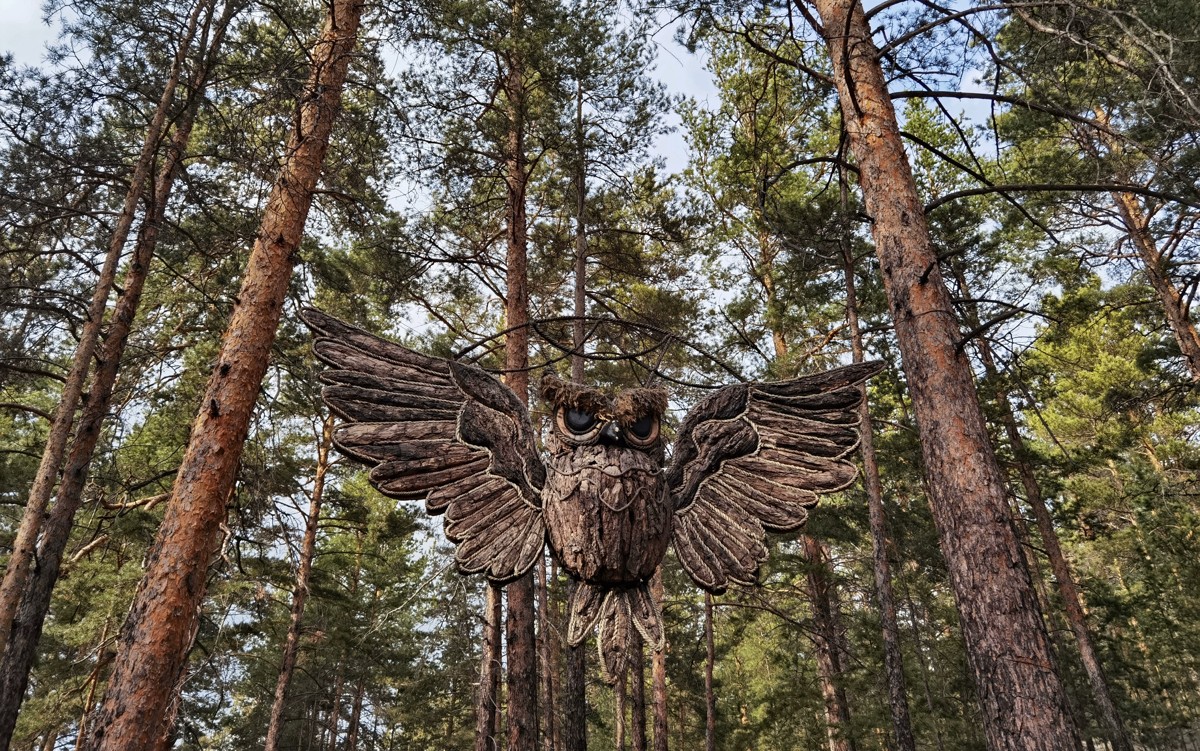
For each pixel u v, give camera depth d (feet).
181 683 28.02
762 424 14.48
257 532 34.81
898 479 47.19
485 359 45.44
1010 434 44.98
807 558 46.37
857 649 47.50
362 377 13.50
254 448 34.99
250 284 22.91
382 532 59.31
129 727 17.02
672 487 13.58
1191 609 53.93
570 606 12.44
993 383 42.80
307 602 54.19
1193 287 39.47
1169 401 46.39
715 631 63.93
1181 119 18.24
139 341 36.78
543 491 12.89
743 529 13.48
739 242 50.72
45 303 29.78
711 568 13.05
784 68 36.19
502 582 12.42
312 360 36.96
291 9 29.76
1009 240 41.42
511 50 33.22
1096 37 19.67
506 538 12.69
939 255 18.38
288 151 25.40
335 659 62.59
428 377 13.84
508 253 36.83
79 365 28.37
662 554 12.41
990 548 15.11
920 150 47.93
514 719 28.99
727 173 44.83
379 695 70.49
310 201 25.16
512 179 37.01
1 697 24.21
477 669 41.75
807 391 14.93
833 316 49.29
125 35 28.32
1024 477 45.73
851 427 14.67
